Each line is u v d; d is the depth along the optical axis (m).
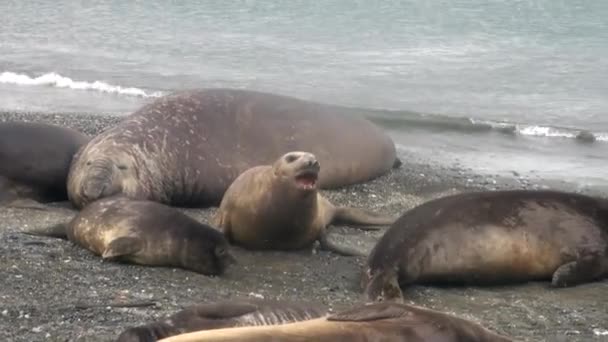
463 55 107.94
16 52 106.12
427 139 72.19
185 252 39.78
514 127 76.00
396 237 40.38
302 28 123.81
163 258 39.94
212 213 50.75
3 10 136.25
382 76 96.69
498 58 106.19
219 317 27.75
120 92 87.44
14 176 49.88
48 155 50.84
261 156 53.66
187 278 39.00
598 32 119.69
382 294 38.03
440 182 58.91
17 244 41.50
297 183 42.31
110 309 33.47
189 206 52.38
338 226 48.69
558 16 128.25
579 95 89.69
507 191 43.09
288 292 38.34
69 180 50.03
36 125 52.03
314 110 57.06
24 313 32.66
